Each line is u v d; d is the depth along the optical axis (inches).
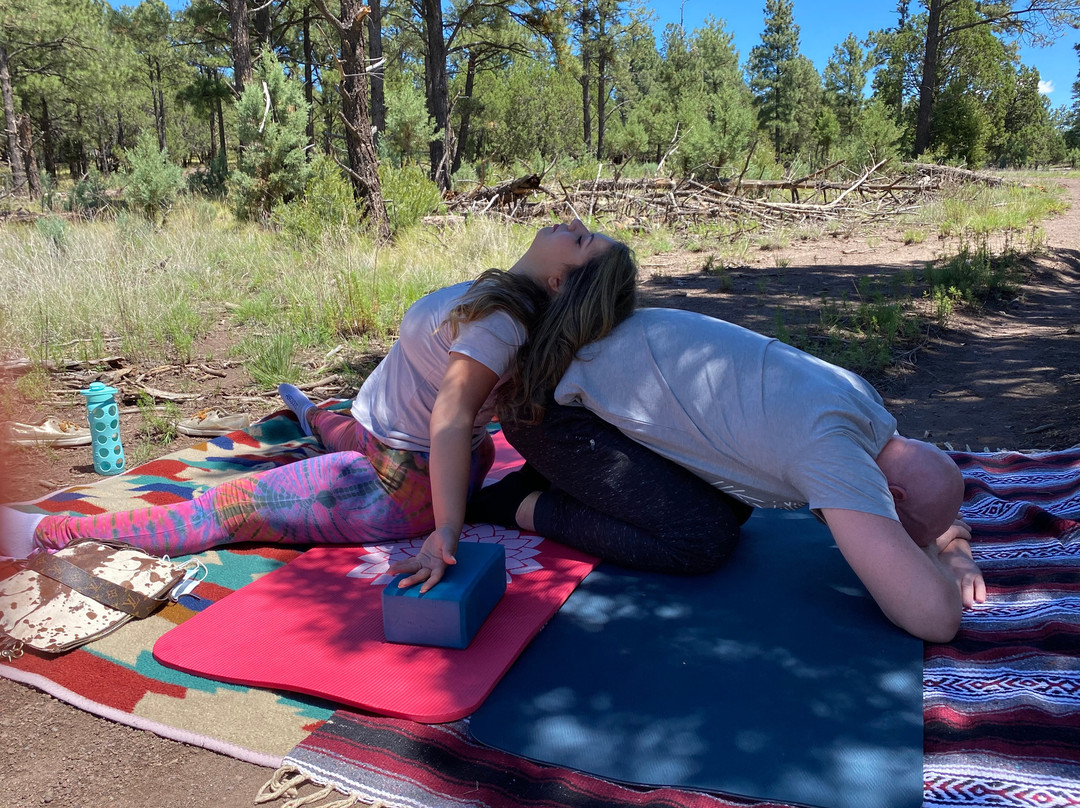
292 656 89.9
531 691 84.7
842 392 94.4
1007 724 76.2
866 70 1662.2
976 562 110.3
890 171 743.1
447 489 94.8
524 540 118.8
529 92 1578.5
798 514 130.0
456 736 78.5
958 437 168.1
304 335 247.6
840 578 107.7
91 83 1299.2
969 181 690.8
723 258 395.5
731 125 662.5
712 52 2608.3
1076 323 259.6
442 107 928.9
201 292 308.2
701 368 100.0
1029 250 382.3
